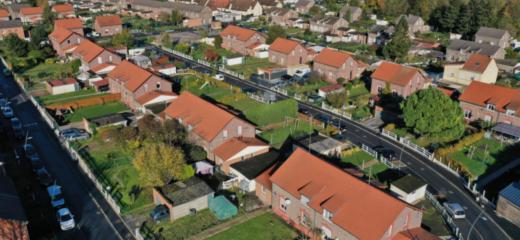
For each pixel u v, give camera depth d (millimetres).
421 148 73562
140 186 61281
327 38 163125
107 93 98062
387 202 46656
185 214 55125
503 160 71688
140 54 130625
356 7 198125
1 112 85250
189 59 130375
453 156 72312
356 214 47156
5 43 125375
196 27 180500
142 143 68688
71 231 51562
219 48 143625
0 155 63500
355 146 75250
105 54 109188
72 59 119125
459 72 114625
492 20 166000
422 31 182875
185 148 67750
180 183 58531
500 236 52375
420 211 48312
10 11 177750
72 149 69000
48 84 97375
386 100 95812
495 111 83125
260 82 110375
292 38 165625
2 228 40938
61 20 143875
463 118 83688
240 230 52688
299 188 52531
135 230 51250
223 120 68938
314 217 50719
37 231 51125
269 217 55594
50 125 80250
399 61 134375
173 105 77812
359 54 142500
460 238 51719
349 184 49875
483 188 63438
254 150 67312
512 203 54750
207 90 102000
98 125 78312
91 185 61406
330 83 109812
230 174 64375
